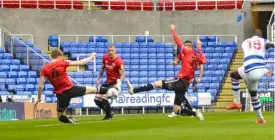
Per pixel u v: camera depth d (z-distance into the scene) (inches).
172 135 968.3
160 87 1475.1
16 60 2822.3
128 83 1457.9
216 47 3147.1
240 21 3302.2
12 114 1994.3
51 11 3203.7
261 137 893.2
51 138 972.6
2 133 1125.1
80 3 3287.4
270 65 2908.5
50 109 2281.0
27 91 2746.1
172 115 1897.1
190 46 1505.9
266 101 2728.8
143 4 3331.7
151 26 3324.3
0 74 2773.1
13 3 3169.3
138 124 1386.6
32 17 3179.1
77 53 3078.2
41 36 3186.5
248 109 2691.9
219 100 2903.5
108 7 3314.5
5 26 3152.1
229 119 1587.1
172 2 3346.5
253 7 3351.4
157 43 3129.9
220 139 871.1
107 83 1640.0
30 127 1322.6
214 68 3043.8
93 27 3262.8
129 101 2664.9
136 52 3105.3
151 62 3073.3
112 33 3284.9
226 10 3314.5
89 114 2635.3
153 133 1029.2
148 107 2719.0
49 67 1334.9
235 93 1295.5
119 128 1225.4
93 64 3016.7
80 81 2893.7
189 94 2773.1
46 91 2711.6
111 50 1630.2
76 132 1112.8
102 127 1273.4
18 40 2842.0
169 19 3334.2
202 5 3329.2
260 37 1237.1
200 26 3321.9
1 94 2566.4
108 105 1681.8
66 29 3223.4
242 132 1005.8
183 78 1489.9
